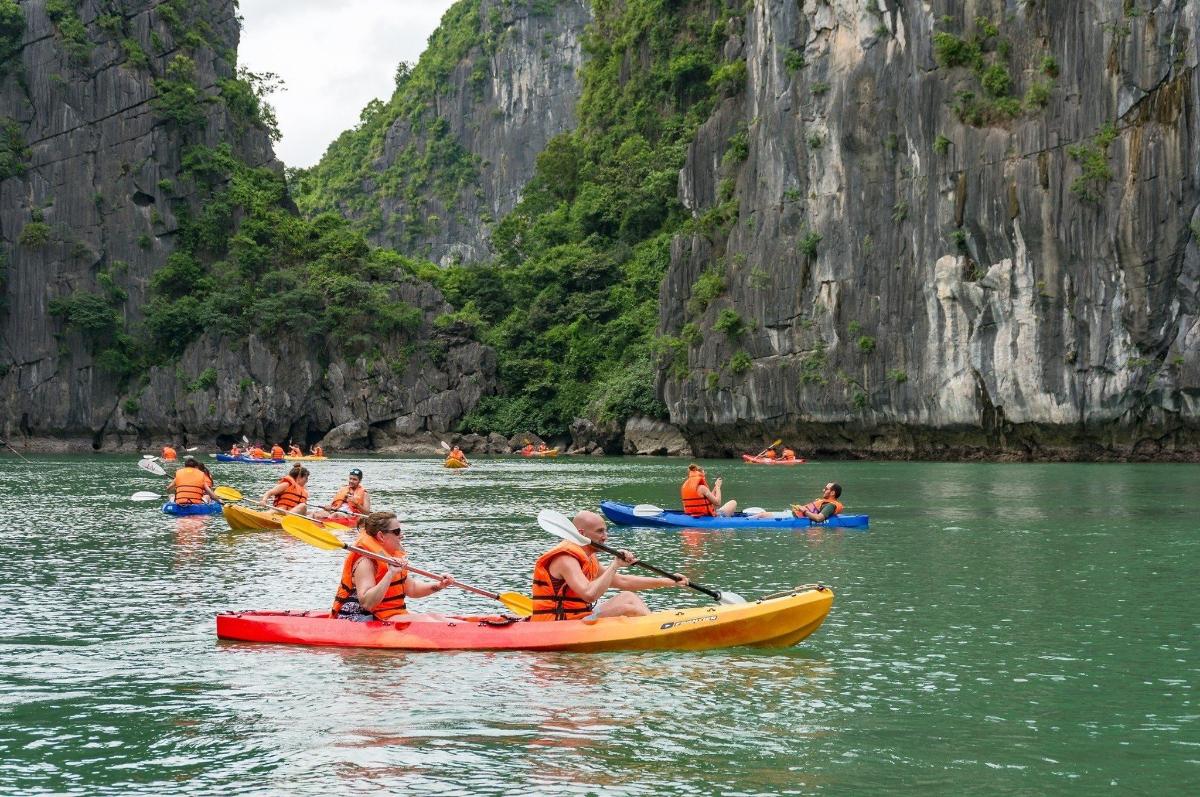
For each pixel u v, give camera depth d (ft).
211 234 315.78
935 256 191.42
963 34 188.96
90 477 154.51
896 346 199.00
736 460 221.25
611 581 40.47
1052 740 29.37
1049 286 177.99
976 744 28.94
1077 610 46.96
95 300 294.46
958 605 47.91
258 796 25.45
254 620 41.09
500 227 387.34
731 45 281.95
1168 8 167.63
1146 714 31.63
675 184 333.21
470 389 304.50
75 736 29.86
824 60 212.23
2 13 302.45
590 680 35.01
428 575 42.16
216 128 328.29
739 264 230.27
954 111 187.62
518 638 39.01
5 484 137.08
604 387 286.87
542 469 184.34
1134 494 108.27
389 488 131.13
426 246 594.24
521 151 583.58
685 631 38.78
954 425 192.24
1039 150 178.29
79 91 306.14
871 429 205.77
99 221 304.71
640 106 369.91
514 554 65.21
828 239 209.77
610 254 332.39
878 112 199.72
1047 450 186.60
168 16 326.85
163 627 43.73
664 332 261.03
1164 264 168.55
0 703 32.94
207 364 293.64
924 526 80.28
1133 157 170.09
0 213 296.92
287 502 79.82
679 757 27.89
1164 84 168.55
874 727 30.37
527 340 316.19
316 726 30.50
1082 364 176.45
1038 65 181.27
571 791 25.68
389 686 34.35
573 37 581.53
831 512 80.84
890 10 198.29
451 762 27.55
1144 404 172.96
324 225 336.08
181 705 32.58
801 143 216.33
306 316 295.07
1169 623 43.98
